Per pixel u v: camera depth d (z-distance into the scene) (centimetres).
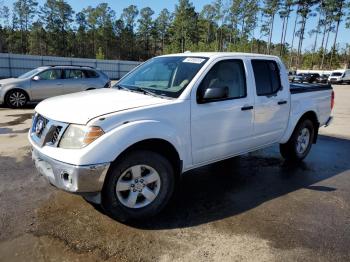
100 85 1323
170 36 10375
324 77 4331
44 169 342
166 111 361
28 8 8869
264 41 8056
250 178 507
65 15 9006
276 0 6819
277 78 509
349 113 1298
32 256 293
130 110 340
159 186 367
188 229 349
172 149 376
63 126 326
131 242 320
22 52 9012
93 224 349
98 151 311
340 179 516
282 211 399
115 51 10181
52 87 1223
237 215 384
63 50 9144
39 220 353
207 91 381
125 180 346
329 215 391
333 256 309
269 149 676
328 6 6806
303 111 559
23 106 1202
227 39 8512
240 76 448
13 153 592
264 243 327
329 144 752
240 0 7419
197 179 496
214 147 418
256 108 462
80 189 313
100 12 9681
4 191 423
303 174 534
